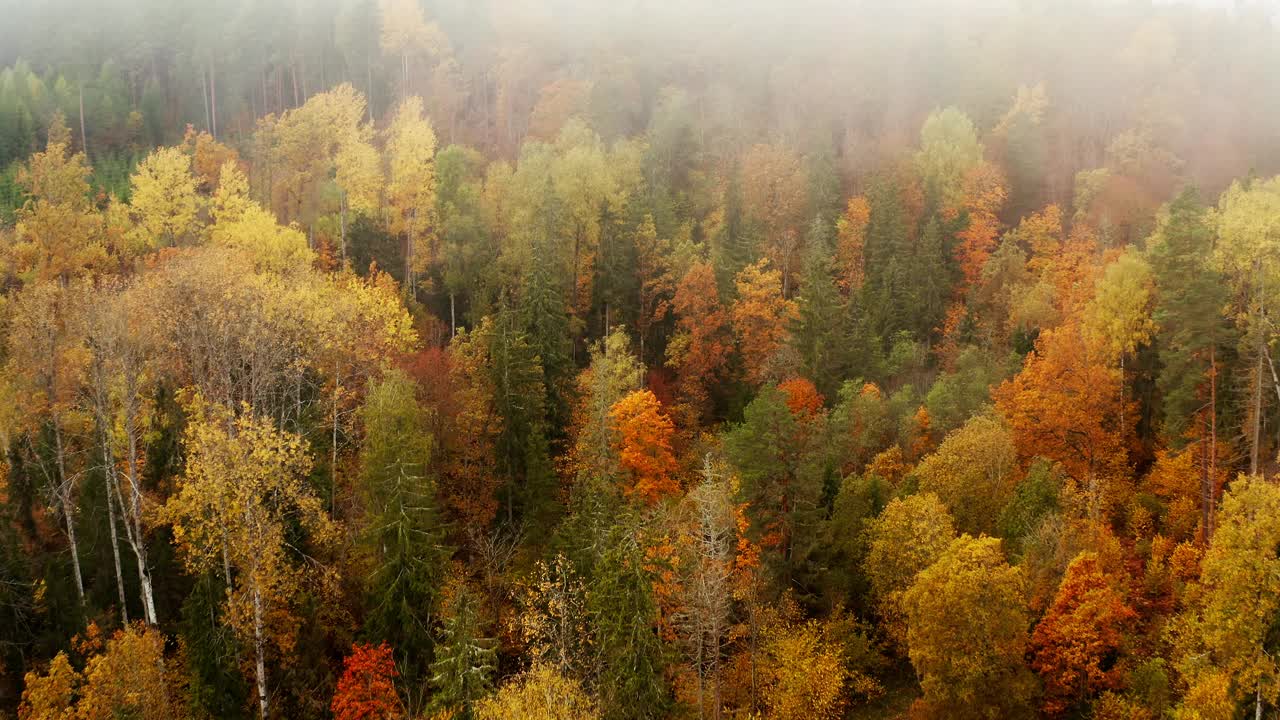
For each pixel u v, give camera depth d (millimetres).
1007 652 31625
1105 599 31141
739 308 61938
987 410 46531
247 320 40094
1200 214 48062
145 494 36031
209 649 31109
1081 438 45344
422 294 66250
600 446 44719
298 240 55906
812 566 39750
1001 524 38438
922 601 31812
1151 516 40656
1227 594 26562
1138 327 47688
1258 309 39375
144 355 38031
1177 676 29516
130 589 35469
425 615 34688
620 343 52625
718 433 54312
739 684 35906
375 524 35562
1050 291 62594
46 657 32344
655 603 30766
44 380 36312
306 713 32938
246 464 30484
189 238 60438
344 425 43000
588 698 28969
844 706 37250
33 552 35625
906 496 40188
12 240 54719
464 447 45656
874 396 51531
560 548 37625
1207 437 39750
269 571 31734
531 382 46688
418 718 31469
